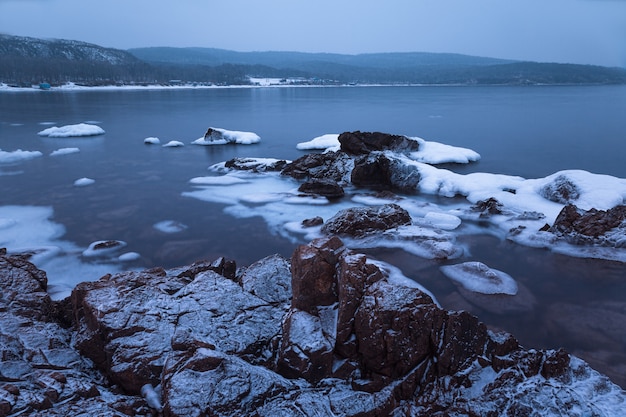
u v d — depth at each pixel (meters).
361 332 7.29
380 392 6.67
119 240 17.34
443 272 13.80
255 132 52.56
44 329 8.38
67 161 34.38
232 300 9.42
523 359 7.70
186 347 7.26
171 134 50.75
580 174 21.09
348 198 22.91
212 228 18.78
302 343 7.28
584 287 12.95
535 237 16.25
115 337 7.80
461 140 43.91
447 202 22.30
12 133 49.72
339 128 56.03
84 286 9.73
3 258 11.60
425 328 7.30
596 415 6.57
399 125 58.31
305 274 8.05
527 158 33.88
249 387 6.23
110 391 6.83
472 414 6.50
